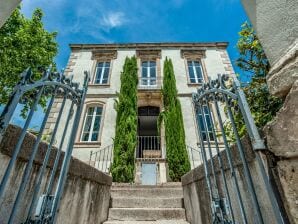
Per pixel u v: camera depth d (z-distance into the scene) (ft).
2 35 28.68
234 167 5.97
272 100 9.04
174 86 34.30
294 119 3.32
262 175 3.98
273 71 3.88
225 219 6.06
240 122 9.61
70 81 7.33
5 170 4.50
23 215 5.25
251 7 4.83
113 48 42.34
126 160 26.13
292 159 3.40
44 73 6.03
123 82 33.91
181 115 31.65
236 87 5.44
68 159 6.97
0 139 4.18
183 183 13.61
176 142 28.40
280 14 3.94
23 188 4.74
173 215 12.63
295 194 3.31
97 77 38.45
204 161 7.83
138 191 15.70
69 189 7.68
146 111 39.11
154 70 40.04
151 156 32.01
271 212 4.12
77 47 42.06
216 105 6.87
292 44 3.61
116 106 31.99
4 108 4.56
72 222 7.93
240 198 5.20
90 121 33.09
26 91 5.09
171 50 42.04
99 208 11.48
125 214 12.83
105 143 29.89
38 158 5.90
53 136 6.34
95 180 10.80
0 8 4.58
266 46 4.25
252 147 4.56
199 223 9.59
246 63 10.81
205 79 37.04
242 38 10.96
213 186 7.54
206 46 42.47
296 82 3.33
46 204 5.72
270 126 3.89
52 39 36.73
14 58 28.78
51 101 6.39
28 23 32.63
